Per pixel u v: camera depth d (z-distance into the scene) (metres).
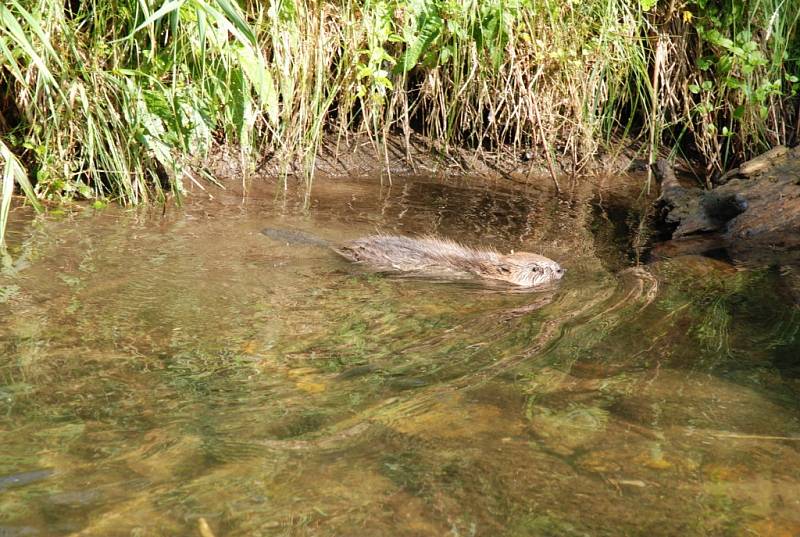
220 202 6.62
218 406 3.25
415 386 3.52
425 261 5.54
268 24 6.71
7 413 3.10
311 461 2.87
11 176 5.25
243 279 4.86
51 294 4.40
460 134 8.61
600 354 4.01
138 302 4.37
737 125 8.66
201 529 2.46
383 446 3.00
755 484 2.86
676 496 2.77
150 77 5.90
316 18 7.01
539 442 3.09
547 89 8.26
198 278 4.82
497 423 3.22
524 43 8.02
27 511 2.49
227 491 2.66
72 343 3.79
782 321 4.55
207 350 3.81
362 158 8.11
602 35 7.95
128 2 5.97
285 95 6.89
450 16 7.26
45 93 6.16
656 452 3.05
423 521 2.57
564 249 6.00
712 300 4.91
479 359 3.87
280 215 6.39
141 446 2.91
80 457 2.81
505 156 8.48
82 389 3.34
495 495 2.73
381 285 5.01
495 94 8.38
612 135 9.08
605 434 3.17
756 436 3.20
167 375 3.51
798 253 5.99
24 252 5.05
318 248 5.62
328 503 2.63
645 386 3.64
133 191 6.39
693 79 8.73
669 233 6.53
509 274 5.28
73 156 6.43
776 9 7.93
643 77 8.78
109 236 5.48
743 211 6.62
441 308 4.64
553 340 4.18
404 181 7.78
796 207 6.62
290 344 3.94
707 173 8.45
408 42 6.94
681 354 4.04
